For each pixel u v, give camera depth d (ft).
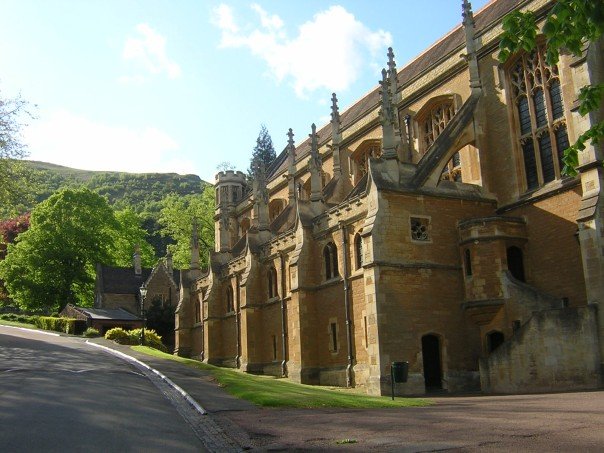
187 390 77.61
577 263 101.86
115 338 179.32
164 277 293.02
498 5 141.08
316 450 40.63
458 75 133.18
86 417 52.85
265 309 169.27
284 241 158.71
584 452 35.17
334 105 174.91
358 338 123.03
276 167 256.73
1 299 311.06
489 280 106.11
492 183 120.37
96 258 268.62
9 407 57.11
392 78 147.13
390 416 58.34
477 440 41.27
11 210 171.53
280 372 157.79
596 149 93.30
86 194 272.10
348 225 128.67
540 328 90.53
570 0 32.35
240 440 45.32
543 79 112.27
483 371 96.89
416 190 112.16
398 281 107.04
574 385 86.69
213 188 321.11
